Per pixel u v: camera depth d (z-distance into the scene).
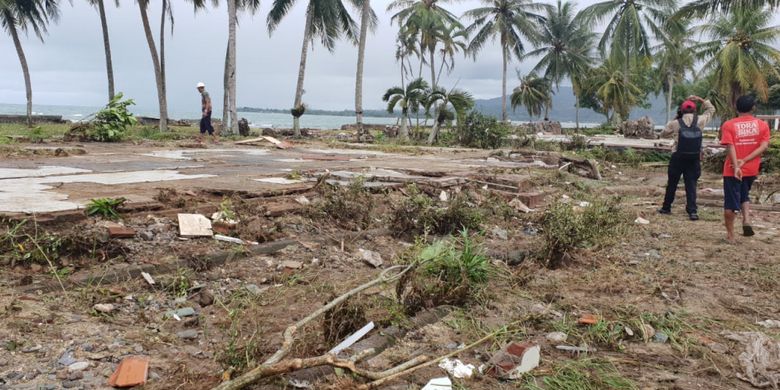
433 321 3.50
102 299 3.38
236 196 5.93
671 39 40.41
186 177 7.45
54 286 3.47
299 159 11.29
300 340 2.99
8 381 2.40
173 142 15.48
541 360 3.00
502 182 8.42
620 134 31.86
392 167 9.96
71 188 6.00
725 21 31.28
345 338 3.08
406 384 2.67
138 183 6.63
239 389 2.41
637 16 36.50
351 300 3.34
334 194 6.37
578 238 5.04
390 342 3.12
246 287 3.85
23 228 4.05
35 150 10.23
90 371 2.55
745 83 29.67
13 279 3.52
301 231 5.25
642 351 3.21
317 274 4.25
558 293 4.18
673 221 7.38
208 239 4.61
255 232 4.89
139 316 3.24
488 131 20.02
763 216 7.89
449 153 15.20
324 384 2.58
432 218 5.63
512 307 3.83
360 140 21.84
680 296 4.20
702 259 5.34
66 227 4.31
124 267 3.83
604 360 3.04
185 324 3.21
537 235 6.05
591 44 47.09
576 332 3.42
